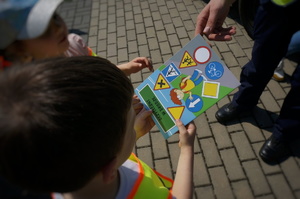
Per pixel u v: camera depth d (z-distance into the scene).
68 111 0.60
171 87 1.36
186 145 1.13
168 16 3.89
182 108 1.31
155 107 1.35
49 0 0.90
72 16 4.34
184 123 1.29
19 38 0.89
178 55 1.39
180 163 1.09
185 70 1.37
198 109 1.29
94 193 0.82
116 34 3.81
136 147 2.51
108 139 0.67
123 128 0.74
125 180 0.89
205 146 2.41
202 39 1.36
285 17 1.49
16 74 0.63
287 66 2.86
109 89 0.69
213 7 1.70
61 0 0.92
